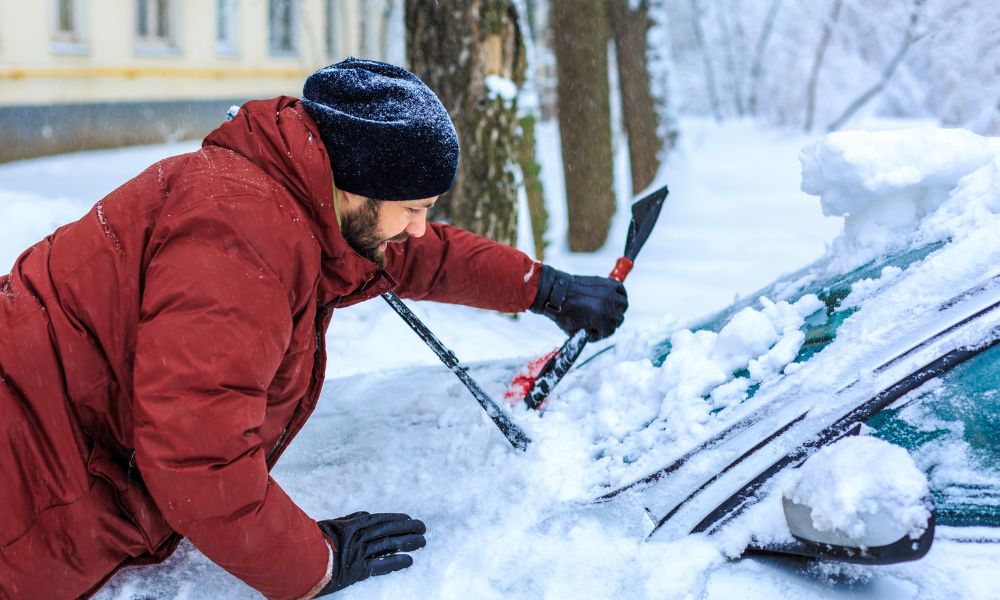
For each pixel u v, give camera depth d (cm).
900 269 158
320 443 202
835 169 183
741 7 2098
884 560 115
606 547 144
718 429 148
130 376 142
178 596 153
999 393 129
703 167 1148
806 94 1952
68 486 141
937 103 1580
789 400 144
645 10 938
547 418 185
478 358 384
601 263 703
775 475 138
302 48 1515
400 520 158
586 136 757
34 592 141
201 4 1250
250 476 134
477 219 476
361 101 150
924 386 133
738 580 132
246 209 137
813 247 707
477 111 467
